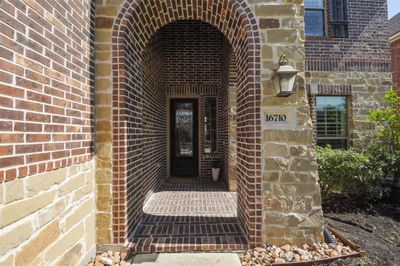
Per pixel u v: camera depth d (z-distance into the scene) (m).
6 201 1.62
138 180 3.85
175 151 7.44
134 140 3.59
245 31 3.25
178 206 4.68
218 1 3.30
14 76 1.69
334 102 6.40
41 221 2.00
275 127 3.18
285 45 3.22
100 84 3.14
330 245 3.11
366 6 6.31
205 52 7.02
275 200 3.15
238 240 3.26
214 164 6.96
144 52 4.51
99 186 3.10
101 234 3.08
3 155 1.59
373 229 3.81
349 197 5.11
